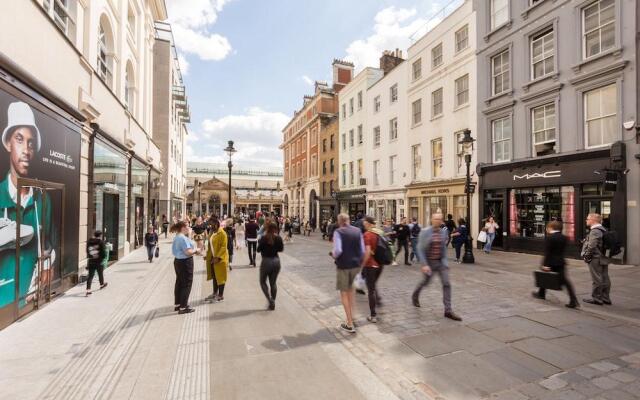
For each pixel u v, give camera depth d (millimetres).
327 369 3762
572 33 11891
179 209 38344
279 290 7637
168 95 27516
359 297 6977
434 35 19219
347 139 30297
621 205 10188
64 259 7223
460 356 4094
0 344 4418
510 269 10141
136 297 6898
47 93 6285
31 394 3209
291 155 48062
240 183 86438
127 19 14148
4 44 5273
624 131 10297
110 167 10750
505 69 14867
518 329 4984
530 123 13516
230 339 4633
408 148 21422
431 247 5789
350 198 28891
